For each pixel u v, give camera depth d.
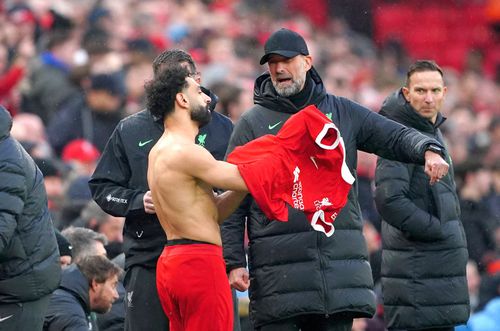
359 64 80.44
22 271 28.09
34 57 54.16
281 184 27.20
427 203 32.44
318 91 30.06
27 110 50.72
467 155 61.84
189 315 27.41
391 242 32.88
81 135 48.06
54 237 28.91
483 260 51.47
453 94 82.06
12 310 28.17
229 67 64.12
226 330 27.50
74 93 50.66
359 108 30.23
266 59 29.98
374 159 53.28
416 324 32.50
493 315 42.75
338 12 89.56
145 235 30.53
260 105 30.28
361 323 42.69
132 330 30.88
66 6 62.16
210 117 27.81
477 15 94.81
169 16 69.88
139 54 55.03
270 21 78.75
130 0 68.75
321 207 27.45
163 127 30.81
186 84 27.45
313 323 30.22
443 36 93.75
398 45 89.31
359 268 29.80
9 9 57.50
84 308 32.03
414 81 32.66
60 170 42.19
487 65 93.19
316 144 27.44
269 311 29.62
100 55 51.47
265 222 29.77
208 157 27.02
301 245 29.47
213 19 72.75
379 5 92.38
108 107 48.47
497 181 56.53
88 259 32.22
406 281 32.53
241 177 26.88
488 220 52.53
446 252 32.47
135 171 30.75
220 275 27.36
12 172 27.45
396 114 32.69
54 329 31.22
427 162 28.78
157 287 28.16
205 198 27.31
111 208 30.78
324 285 29.42
